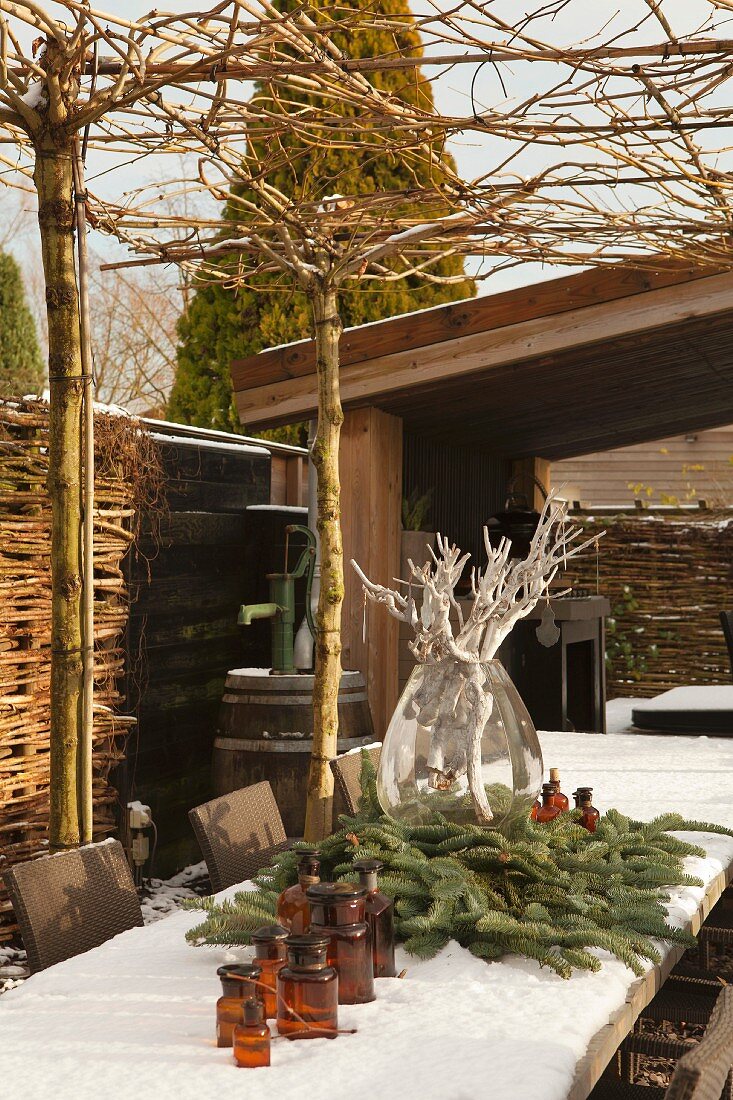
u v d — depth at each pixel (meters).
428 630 2.34
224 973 1.57
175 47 2.50
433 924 1.96
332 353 3.26
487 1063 1.47
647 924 2.04
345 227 3.38
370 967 1.76
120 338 17.62
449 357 4.92
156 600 4.99
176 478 5.15
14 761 4.01
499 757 2.31
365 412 5.25
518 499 7.06
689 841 2.74
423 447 6.66
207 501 5.46
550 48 2.41
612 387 6.16
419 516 6.16
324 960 1.62
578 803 2.67
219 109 2.70
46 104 2.49
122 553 4.60
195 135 2.75
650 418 7.57
